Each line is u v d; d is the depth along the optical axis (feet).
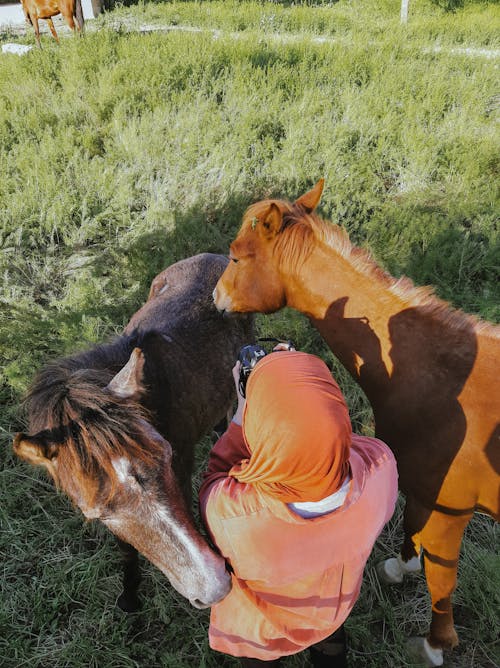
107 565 9.50
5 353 12.87
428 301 7.35
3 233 16.48
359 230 16.61
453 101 23.53
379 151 19.60
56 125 21.53
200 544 5.49
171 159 19.02
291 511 4.99
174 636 8.68
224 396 9.57
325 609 5.62
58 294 15.12
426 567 7.95
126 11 44.34
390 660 8.37
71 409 5.44
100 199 17.81
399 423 7.48
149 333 8.38
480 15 41.24
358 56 27.48
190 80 24.18
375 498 5.49
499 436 6.75
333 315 7.73
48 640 8.57
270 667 6.27
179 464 8.08
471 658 8.51
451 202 17.17
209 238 15.92
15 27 44.47
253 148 19.84
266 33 34.96
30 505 10.41
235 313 8.57
